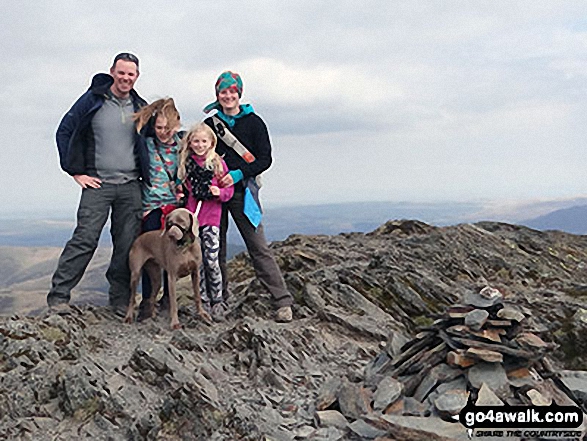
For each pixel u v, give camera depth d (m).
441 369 2.70
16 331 3.06
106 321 3.75
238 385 2.96
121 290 3.95
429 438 2.30
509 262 6.04
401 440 2.33
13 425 2.53
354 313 4.36
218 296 3.95
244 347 3.36
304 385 3.00
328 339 3.76
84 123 3.57
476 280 5.58
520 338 2.74
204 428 2.52
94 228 3.67
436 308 4.66
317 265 5.76
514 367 2.65
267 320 3.99
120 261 3.87
